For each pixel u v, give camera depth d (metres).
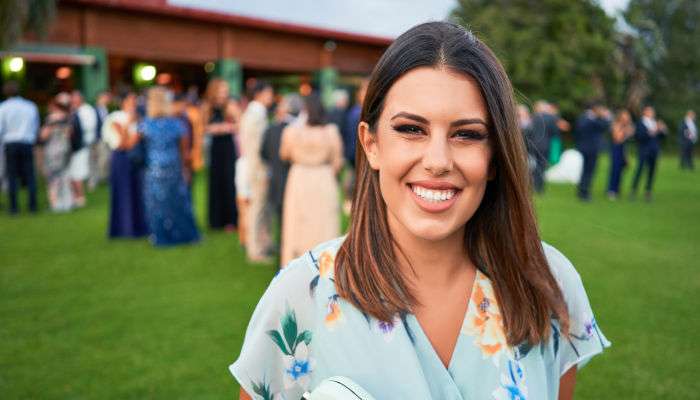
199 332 3.79
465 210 0.90
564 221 7.98
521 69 22.80
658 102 30.23
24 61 15.17
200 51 16.86
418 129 0.87
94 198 9.77
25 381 3.05
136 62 18.98
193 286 4.85
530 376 0.96
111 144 6.54
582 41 23.20
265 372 0.97
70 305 4.34
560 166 12.95
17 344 3.57
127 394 2.92
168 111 6.23
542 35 23.16
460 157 0.88
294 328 0.97
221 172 7.19
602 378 3.18
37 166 12.01
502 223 0.99
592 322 1.07
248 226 5.69
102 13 14.72
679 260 5.88
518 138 0.92
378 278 0.94
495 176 0.99
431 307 0.97
